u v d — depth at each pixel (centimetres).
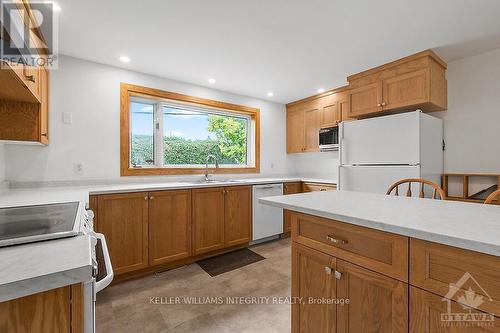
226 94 352
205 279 225
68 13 168
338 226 101
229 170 357
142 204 228
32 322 54
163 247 240
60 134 231
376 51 231
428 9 169
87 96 244
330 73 285
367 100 275
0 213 110
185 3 160
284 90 350
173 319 166
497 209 105
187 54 235
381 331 87
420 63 234
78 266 55
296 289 120
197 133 342
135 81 273
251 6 165
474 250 63
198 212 265
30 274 51
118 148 262
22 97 162
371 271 90
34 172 220
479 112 240
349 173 276
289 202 121
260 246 319
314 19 180
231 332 154
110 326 158
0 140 172
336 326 102
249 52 232
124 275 224
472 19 181
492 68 232
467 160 247
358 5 164
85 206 138
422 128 227
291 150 417
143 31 194
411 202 122
